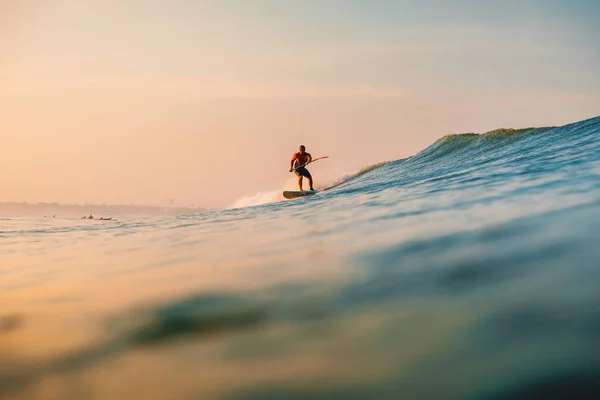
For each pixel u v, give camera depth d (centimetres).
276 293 148
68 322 148
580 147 607
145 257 267
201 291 162
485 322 105
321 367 93
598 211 213
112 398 93
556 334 95
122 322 140
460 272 146
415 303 123
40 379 109
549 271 136
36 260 306
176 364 104
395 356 94
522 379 81
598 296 113
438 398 78
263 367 96
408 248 189
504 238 184
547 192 296
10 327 150
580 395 75
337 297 136
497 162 650
